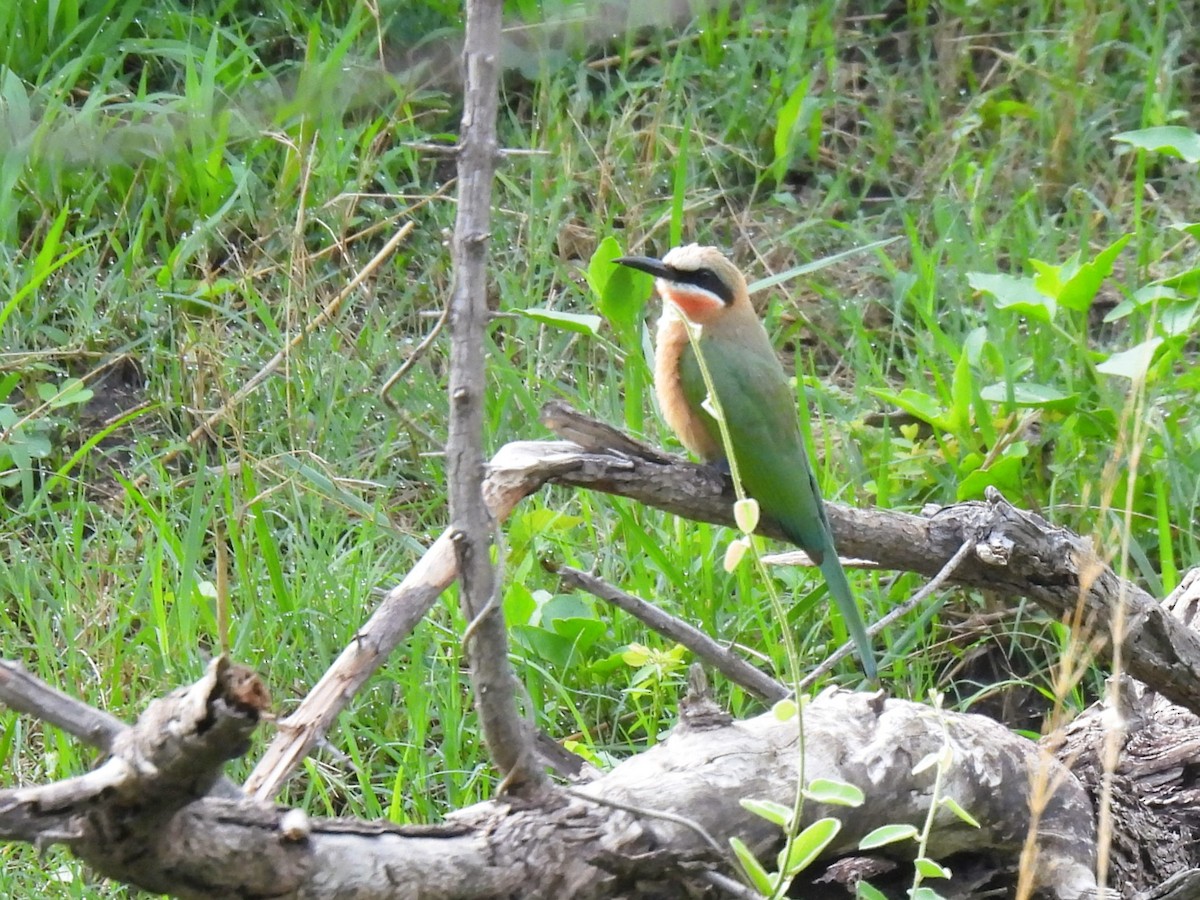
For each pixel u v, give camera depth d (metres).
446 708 8.27
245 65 12.77
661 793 5.73
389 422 11.01
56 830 3.95
